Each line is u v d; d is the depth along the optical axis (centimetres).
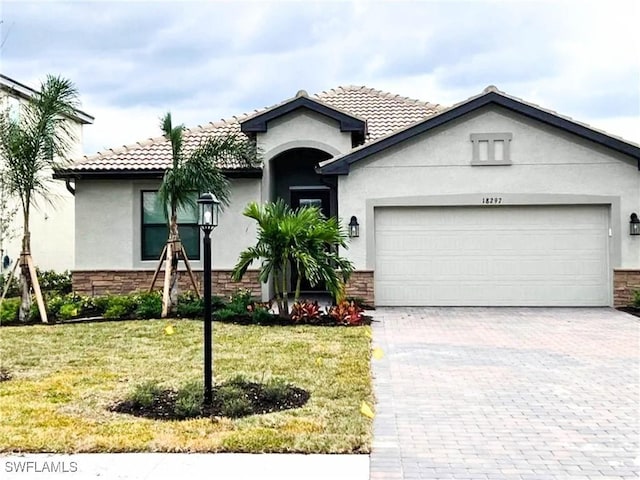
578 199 1611
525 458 613
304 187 1941
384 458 612
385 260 1678
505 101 1605
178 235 1638
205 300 773
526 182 1623
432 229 1672
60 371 950
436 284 1670
